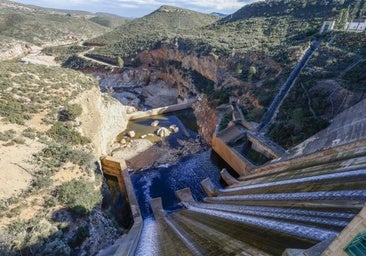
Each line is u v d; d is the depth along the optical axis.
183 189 49.97
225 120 65.25
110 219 35.66
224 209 33.88
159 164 59.66
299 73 61.59
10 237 23.25
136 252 22.55
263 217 24.25
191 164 60.31
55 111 49.28
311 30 86.31
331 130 37.19
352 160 24.97
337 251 10.30
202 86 98.75
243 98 70.38
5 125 39.94
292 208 23.36
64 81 61.66
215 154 62.91
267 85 66.94
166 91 117.69
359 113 34.50
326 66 58.53
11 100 46.41
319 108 47.97
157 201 45.66
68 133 46.38
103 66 129.50
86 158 40.38
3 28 193.25
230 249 18.22
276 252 15.36
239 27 134.50
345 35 67.44
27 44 171.62
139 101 111.25
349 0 101.81
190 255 18.84
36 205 28.89
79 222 29.66
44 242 24.70
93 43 174.50
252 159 51.81
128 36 174.12
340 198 19.78
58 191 31.48
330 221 17.02
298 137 45.94
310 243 14.70
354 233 9.91
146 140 70.88
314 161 32.22
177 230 29.36
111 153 63.34
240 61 85.19
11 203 27.53
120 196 49.19
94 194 35.44
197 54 103.94
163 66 125.81
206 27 168.12
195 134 76.69
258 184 38.56
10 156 33.62
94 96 64.56
